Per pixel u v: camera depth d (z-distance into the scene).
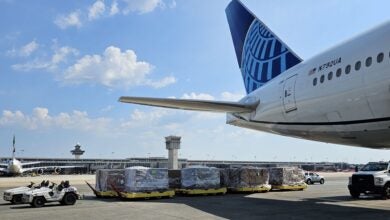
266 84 22.88
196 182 26.47
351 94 14.94
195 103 20.53
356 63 14.90
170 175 28.12
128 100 19.81
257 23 25.98
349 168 162.62
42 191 20.81
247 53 26.72
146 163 145.00
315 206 19.42
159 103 20.30
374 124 14.53
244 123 24.42
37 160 140.38
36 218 16.19
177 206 19.88
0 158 131.88
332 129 16.92
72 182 52.88
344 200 22.73
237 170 28.36
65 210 18.86
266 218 15.30
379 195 24.70
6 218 16.25
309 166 158.12
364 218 15.09
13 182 52.53
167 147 73.50
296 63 21.77
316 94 17.05
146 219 15.45
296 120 18.98
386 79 13.41
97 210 18.67
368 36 14.95
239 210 17.95
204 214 16.66
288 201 22.20
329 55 16.91
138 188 23.69
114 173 26.05
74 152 148.88
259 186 28.66
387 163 24.03
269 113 21.11
